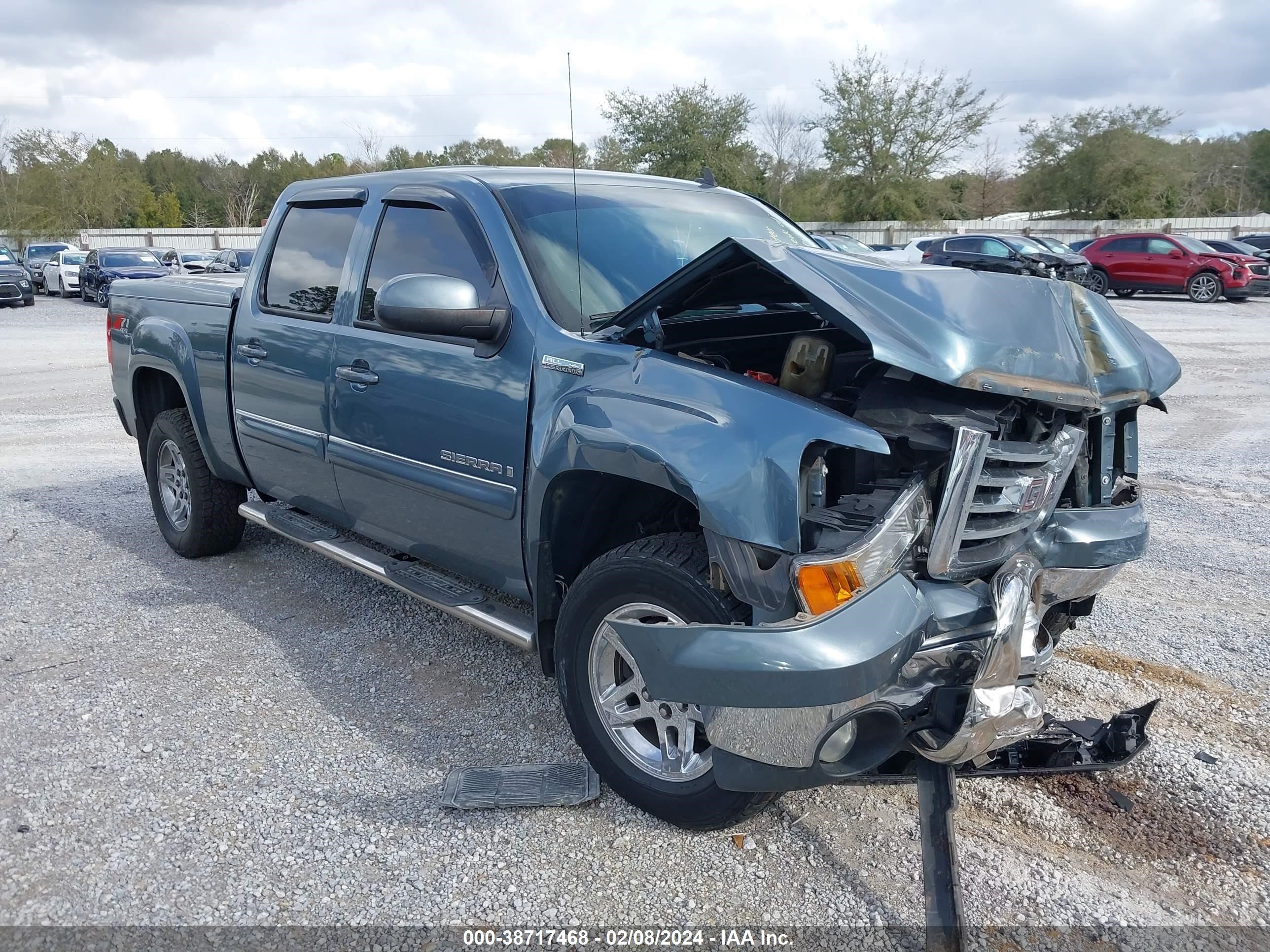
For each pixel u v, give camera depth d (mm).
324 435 3906
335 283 3914
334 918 2473
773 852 2732
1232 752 3254
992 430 2449
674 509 3025
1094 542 2965
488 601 3410
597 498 2986
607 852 2730
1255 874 2664
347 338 3723
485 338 3080
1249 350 13953
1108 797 3018
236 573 4980
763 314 3338
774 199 50406
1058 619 3561
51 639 4145
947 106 46594
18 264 26906
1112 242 24062
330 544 4086
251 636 4188
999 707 2414
